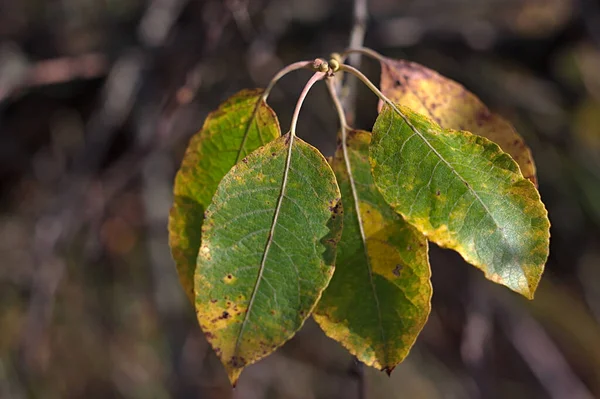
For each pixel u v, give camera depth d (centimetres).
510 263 28
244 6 49
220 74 66
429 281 29
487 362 75
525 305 84
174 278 70
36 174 80
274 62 70
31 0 73
